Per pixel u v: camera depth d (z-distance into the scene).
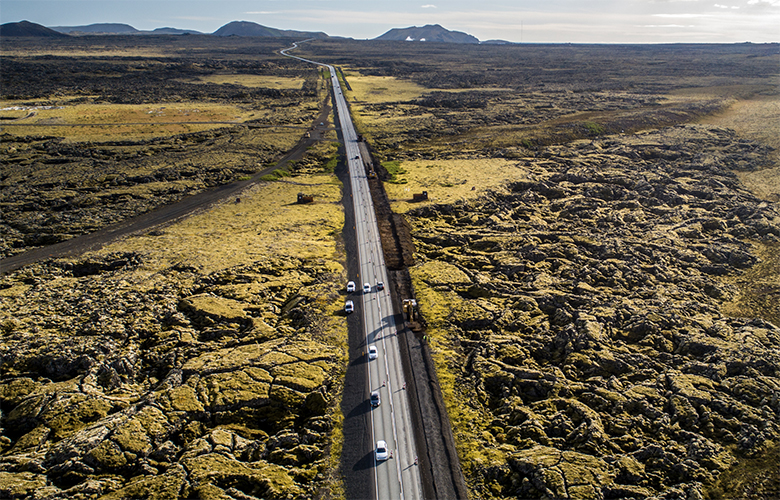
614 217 111.88
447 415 57.25
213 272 84.06
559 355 66.44
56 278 84.50
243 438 53.06
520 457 49.78
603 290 81.12
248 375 60.50
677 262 91.62
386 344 68.94
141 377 62.44
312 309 75.94
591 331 68.12
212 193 132.75
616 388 58.91
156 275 82.62
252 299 77.44
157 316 71.88
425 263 93.25
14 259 92.25
